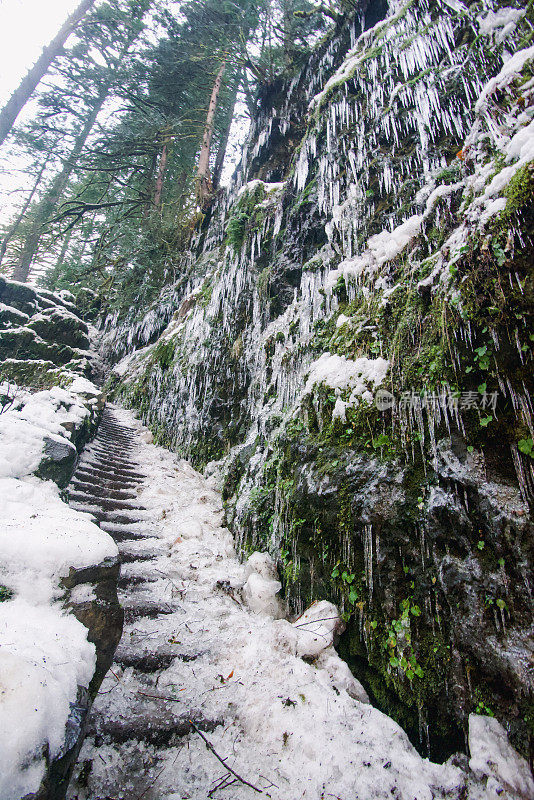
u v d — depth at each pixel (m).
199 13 11.42
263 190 8.08
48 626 1.47
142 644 2.32
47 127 12.84
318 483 2.99
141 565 3.29
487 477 2.12
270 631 2.55
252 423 5.82
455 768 1.78
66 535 1.87
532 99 2.62
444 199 3.31
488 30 4.03
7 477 2.76
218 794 1.56
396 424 2.67
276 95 10.21
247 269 7.31
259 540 3.80
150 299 12.68
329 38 8.66
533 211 2.10
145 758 1.66
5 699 1.03
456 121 4.14
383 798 1.58
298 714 1.95
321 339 4.13
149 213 13.31
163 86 12.59
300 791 1.60
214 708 1.99
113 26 12.15
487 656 1.92
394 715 2.21
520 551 1.91
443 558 2.19
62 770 1.13
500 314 2.17
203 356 7.57
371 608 2.46
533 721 1.72
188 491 5.54
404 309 3.07
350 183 5.23
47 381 7.29
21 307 10.89
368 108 5.34
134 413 9.45
